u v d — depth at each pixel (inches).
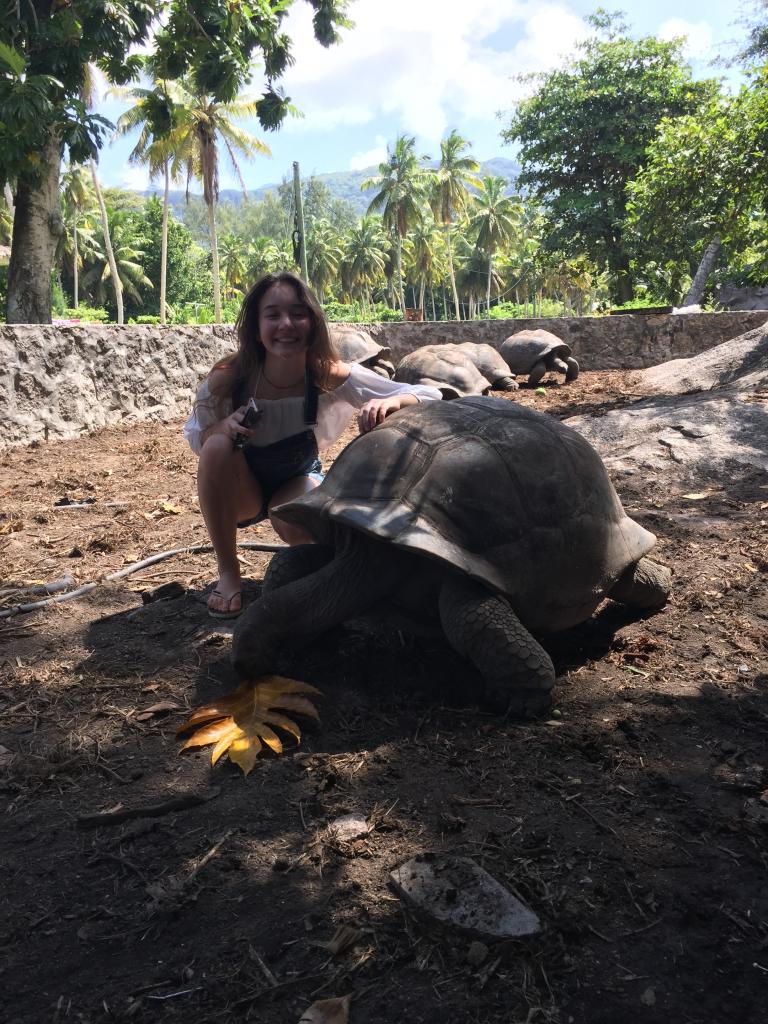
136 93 1386.6
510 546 107.6
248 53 504.4
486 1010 62.2
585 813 86.7
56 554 185.5
